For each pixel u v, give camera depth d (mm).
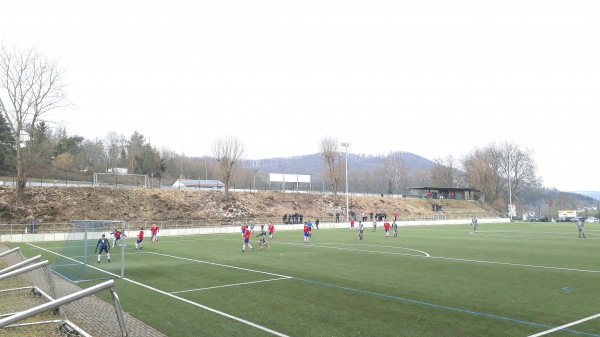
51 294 11258
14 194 50938
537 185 114312
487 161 107625
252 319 11500
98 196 56281
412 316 11688
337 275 18703
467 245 32812
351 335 10055
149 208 57938
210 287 16047
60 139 85562
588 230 52406
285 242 36750
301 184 94250
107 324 10672
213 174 116438
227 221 60625
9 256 21453
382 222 69125
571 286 15930
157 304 13281
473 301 13469
